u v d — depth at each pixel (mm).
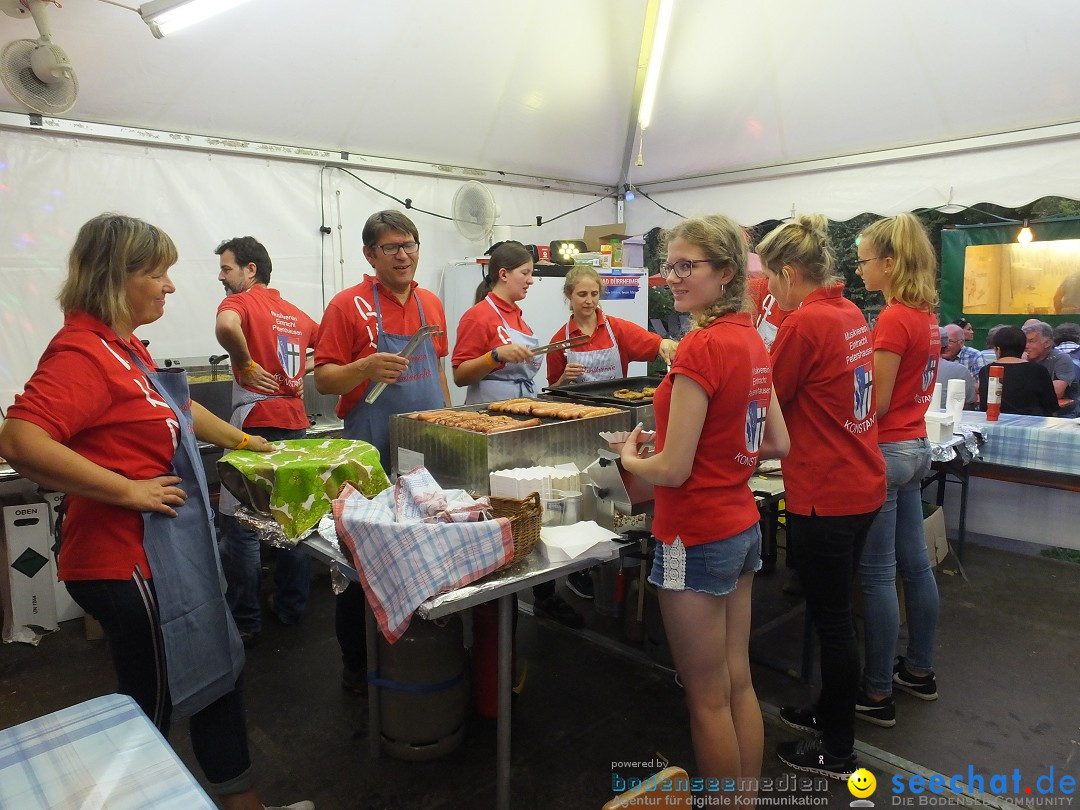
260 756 2307
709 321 1584
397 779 2188
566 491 2014
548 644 3074
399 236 2506
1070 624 3238
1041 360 4195
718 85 4406
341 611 2562
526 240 5535
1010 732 2410
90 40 3041
